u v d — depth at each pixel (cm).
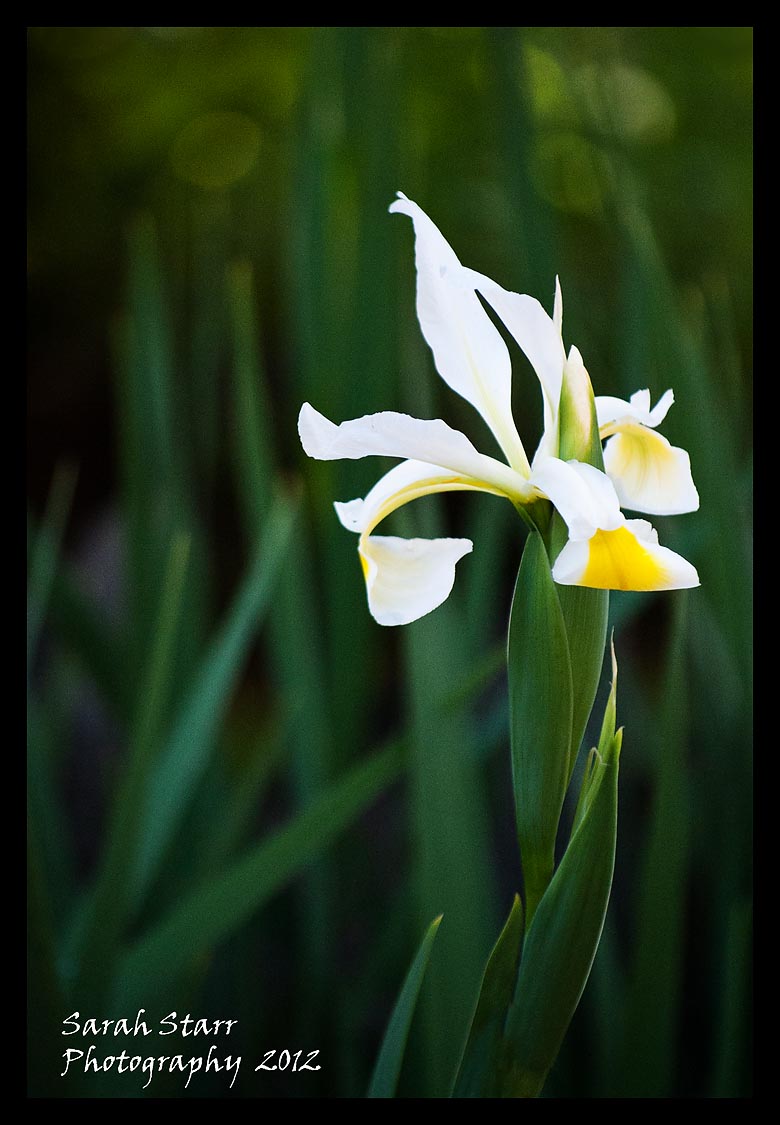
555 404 74
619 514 71
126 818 84
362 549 74
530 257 122
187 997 92
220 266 145
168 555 115
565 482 72
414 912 92
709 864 111
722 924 104
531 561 73
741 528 105
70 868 101
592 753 73
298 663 111
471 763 90
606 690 111
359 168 123
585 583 71
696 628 112
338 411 124
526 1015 73
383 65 122
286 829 86
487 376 76
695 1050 108
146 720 84
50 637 161
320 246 127
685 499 77
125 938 92
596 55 146
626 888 118
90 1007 84
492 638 151
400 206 75
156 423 121
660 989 88
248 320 118
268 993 119
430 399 130
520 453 76
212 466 138
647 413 77
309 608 120
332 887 106
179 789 91
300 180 129
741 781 103
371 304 120
